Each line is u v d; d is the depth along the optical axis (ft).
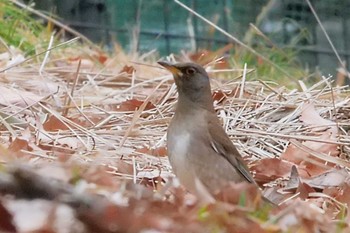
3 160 27.91
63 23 60.03
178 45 58.75
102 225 20.51
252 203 25.76
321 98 40.55
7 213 20.52
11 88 38.09
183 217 22.40
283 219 24.56
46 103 37.40
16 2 53.06
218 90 39.42
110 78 42.83
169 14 58.95
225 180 28.96
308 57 57.72
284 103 38.78
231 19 59.11
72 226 20.48
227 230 22.79
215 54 51.80
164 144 33.88
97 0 60.39
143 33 58.95
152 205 23.03
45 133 33.37
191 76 29.43
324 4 59.06
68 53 50.83
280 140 35.78
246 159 33.94
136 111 35.96
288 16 59.67
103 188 24.18
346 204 28.55
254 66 54.08
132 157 32.01
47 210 20.71
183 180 28.91
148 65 45.65
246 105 38.78
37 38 51.52
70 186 21.20
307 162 33.65
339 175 31.71
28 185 20.68
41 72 40.91
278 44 59.52
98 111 37.91
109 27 59.93
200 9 59.06
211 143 28.84
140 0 57.36
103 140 33.68
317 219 24.90
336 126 36.94
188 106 29.35
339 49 58.90
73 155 31.12
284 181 32.24
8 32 49.80
